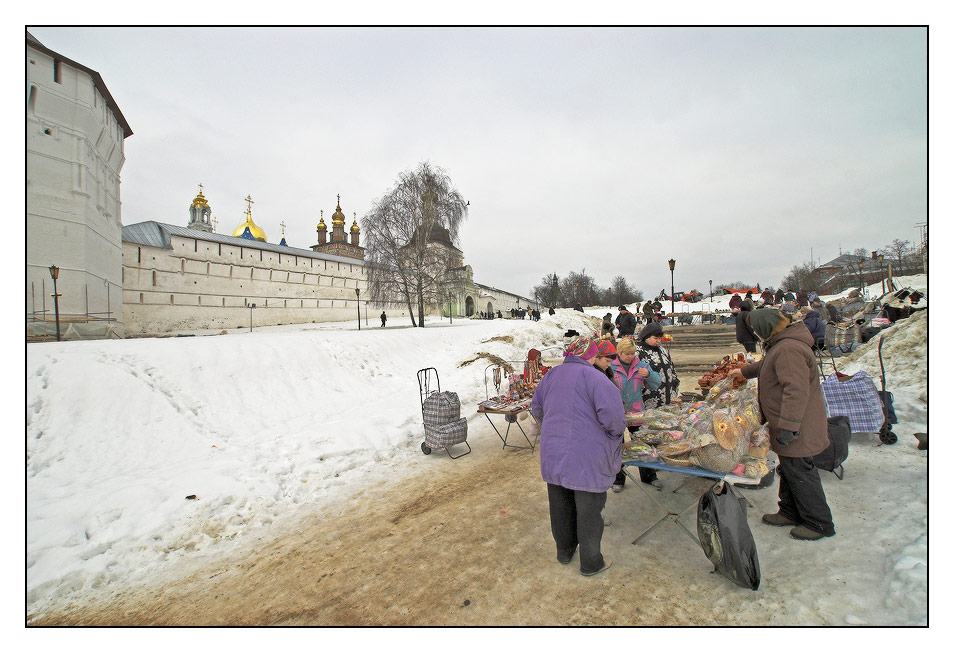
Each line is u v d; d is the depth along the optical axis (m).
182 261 40.62
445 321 41.88
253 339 11.45
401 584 2.93
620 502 3.87
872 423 4.34
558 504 2.95
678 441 3.06
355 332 17.34
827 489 3.62
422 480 4.90
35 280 21.16
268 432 7.27
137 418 6.73
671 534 3.28
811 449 2.85
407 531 3.70
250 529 3.96
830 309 12.09
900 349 6.21
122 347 8.84
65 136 22.69
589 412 2.80
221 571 3.30
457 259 27.58
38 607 2.95
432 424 5.71
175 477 4.86
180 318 40.19
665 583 2.70
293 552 3.50
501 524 3.69
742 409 2.94
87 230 23.52
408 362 13.84
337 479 5.07
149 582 3.21
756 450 2.84
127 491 4.45
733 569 2.54
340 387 10.12
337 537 3.70
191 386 8.16
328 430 6.46
